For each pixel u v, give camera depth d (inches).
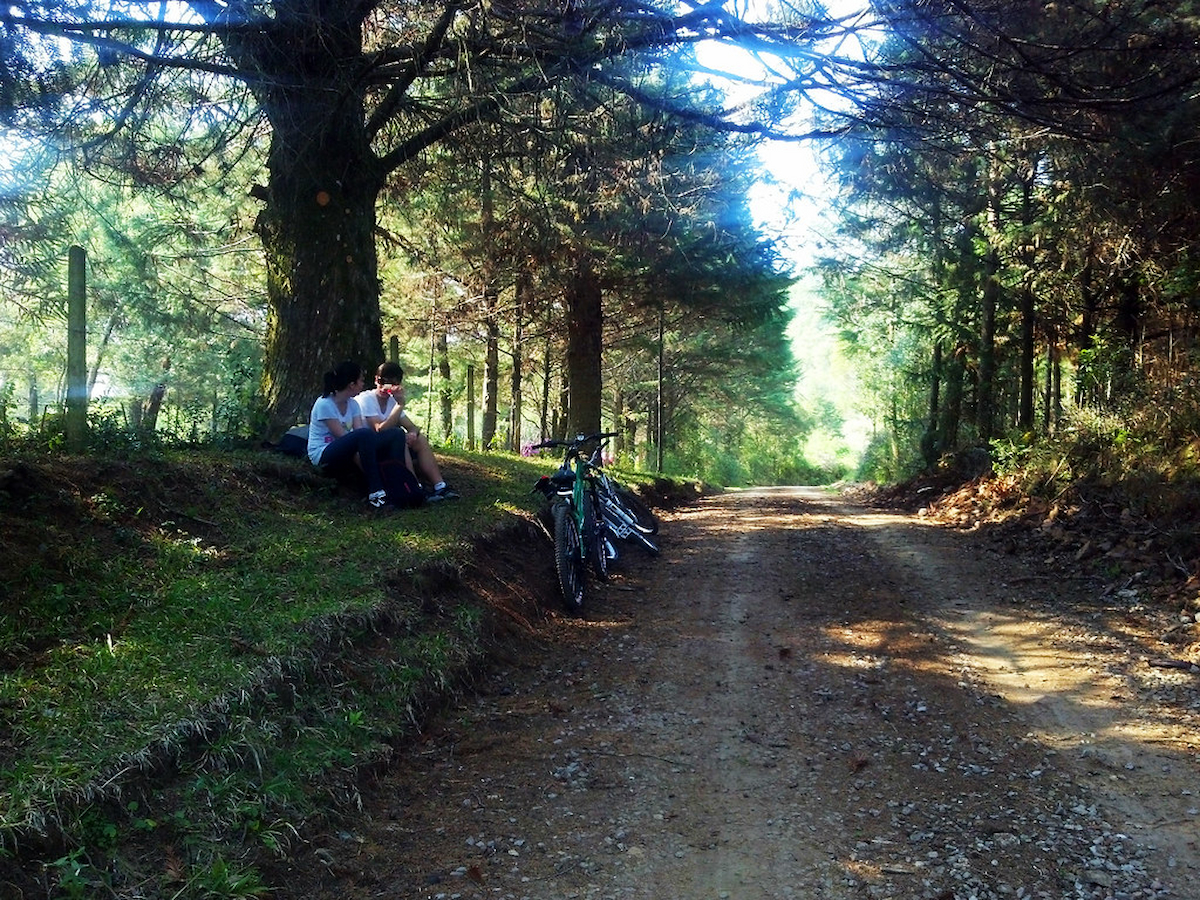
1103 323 620.4
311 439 321.7
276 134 338.3
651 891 137.7
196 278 709.3
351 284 369.1
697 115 363.6
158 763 136.3
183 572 213.5
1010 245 569.6
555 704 215.5
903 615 294.5
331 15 308.8
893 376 1406.3
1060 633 268.4
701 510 688.4
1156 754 184.7
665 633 279.3
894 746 191.6
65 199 425.1
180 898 119.4
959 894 135.7
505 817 160.7
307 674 177.5
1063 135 340.8
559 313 837.8
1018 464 523.5
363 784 162.6
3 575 180.1
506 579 281.6
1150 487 363.9
